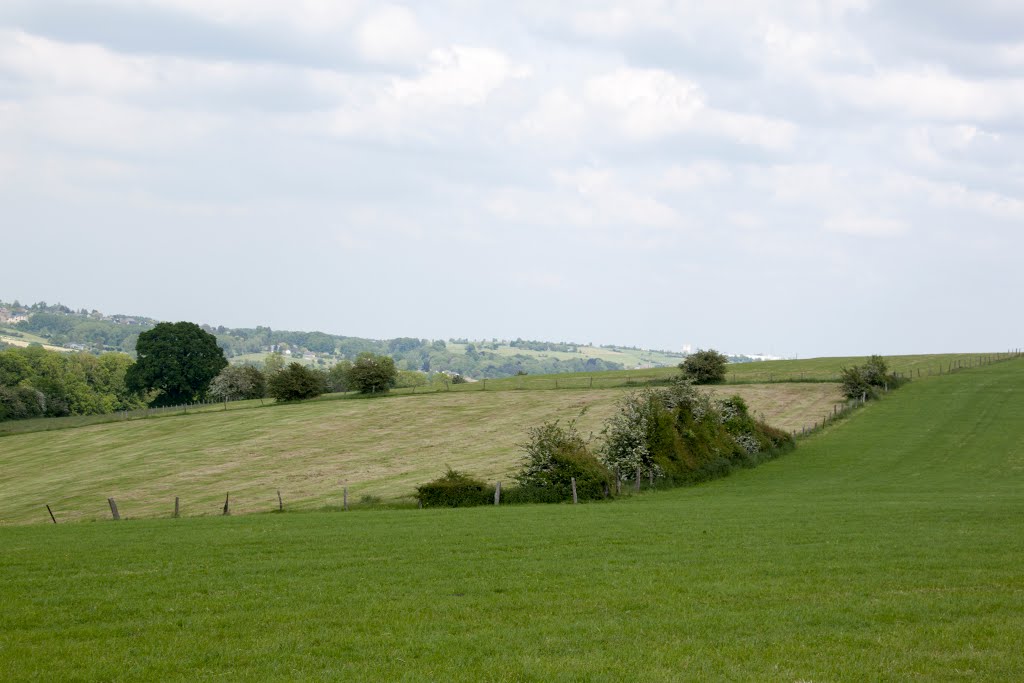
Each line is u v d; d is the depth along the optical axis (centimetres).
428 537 2562
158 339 14662
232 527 3042
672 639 1412
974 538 2389
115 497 6066
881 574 1888
